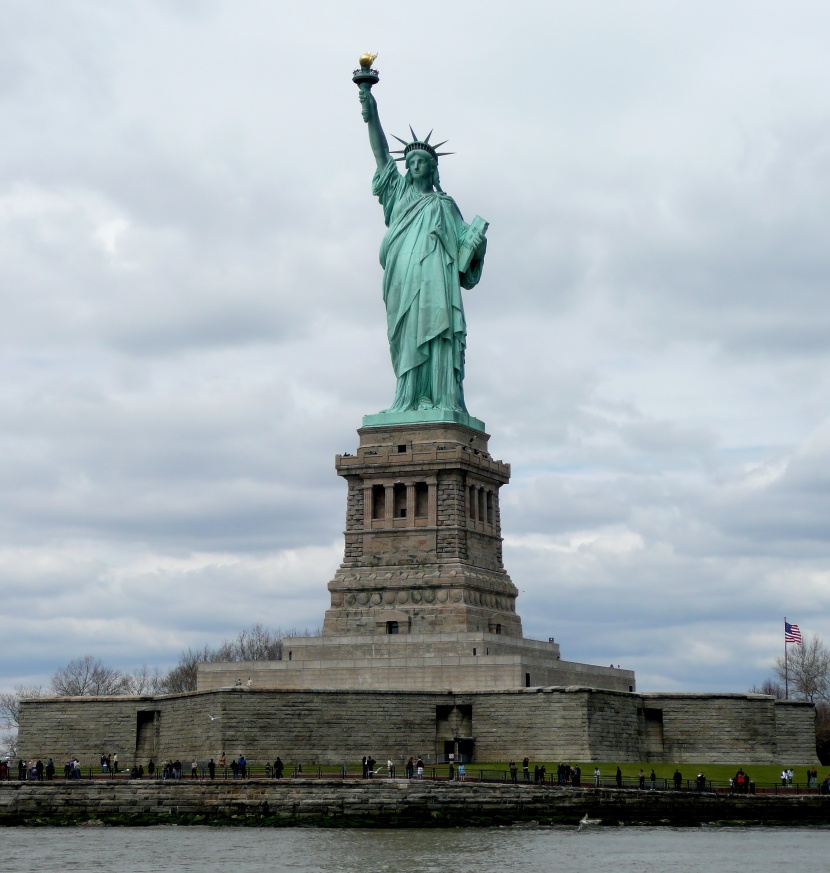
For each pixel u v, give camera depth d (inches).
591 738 7313.0
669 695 7819.9
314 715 7357.3
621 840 6136.8
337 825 6476.4
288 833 6284.5
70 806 6658.5
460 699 7603.4
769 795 6924.2
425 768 7313.0
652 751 7800.2
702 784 6934.1
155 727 7751.0
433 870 5300.2
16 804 6653.5
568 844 5994.1
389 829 6417.3
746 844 6077.8
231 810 6560.0
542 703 7396.7
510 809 6609.3
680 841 6146.7
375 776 6796.3
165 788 6648.6
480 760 7500.0
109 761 7445.9
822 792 7071.9
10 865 5418.3
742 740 7760.8
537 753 7377.0
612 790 6692.9
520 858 5615.2
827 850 5895.7
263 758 7224.4
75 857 5615.2
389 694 7509.8
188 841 6043.3
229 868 5334.6
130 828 6491.1
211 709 7263.8
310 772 7037.4
